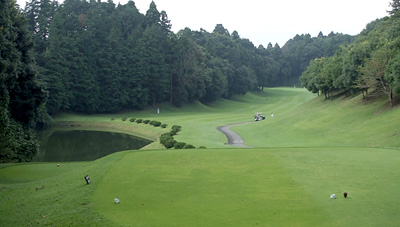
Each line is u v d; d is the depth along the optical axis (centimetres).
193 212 1138
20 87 3769
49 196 1491
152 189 1430
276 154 2191
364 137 3728
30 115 3941
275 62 19238
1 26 2859
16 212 1338
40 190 1652
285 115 6750
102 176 1656
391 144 3216
